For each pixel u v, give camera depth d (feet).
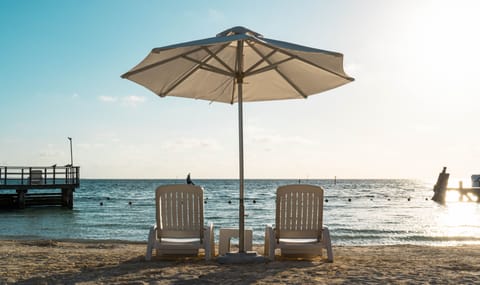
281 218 22.20
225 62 22.25
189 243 21.71
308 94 22.63
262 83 23.12
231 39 17.72
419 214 102.83
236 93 23.88
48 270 19.85
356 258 24.16
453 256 26.91
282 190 22.04
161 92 21.93
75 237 56.08
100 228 68.64
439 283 16.80
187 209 22.07
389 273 18.62
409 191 276.82
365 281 17.01
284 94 23.53
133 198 181.16
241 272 18.56
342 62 18.34
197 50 19.27
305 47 18.49
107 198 168.66
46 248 32.89
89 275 18.28
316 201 22.18
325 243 22.04
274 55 21.11
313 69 20.80
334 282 16.79
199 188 21.89
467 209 119.55
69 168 98.94
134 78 19.95
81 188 309.63
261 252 29.25
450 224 78.13
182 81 21.62
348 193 241.55
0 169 92.48
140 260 22.71
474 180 162.61
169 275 17.99
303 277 17.62
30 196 96.99
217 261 21.31
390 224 78.43
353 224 78.89
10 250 29.99
